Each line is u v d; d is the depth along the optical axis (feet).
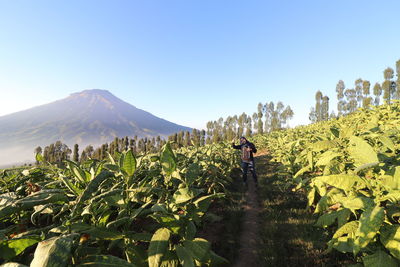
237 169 36.55
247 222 15.75
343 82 242.99
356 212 9.39
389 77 192.85
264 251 11.19
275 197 19.97
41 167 15.57
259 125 268.82
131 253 7.75
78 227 7.04
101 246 8.67
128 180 9.52
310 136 27.14
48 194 8.13
